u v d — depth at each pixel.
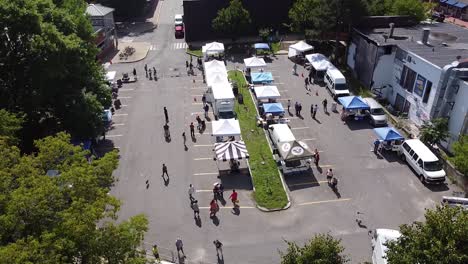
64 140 22.84
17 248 15.58
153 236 27.83
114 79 49.69
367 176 33.44
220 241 27.36
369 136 39.06
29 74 33.44
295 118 42.19
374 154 36.31
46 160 21.20
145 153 36.91
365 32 49.81
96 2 76.25
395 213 29.47
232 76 52.50
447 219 16.77
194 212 29.88
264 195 31.30
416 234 17.14
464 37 47.38
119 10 77.25
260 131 40.16
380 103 45.31
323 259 17.91
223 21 61.47
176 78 52.53
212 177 33.62
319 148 37.19
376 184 32.50
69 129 35.69
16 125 27.92
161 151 37.16
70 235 17.30
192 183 32.91
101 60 58.28
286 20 67.50
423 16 53.62
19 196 17.08
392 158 35.72
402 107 43.69
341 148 37.19
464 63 35.38
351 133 39.53
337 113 43.25
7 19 31.27
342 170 34.22
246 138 38.91
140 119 42.66
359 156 36.06
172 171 34.41
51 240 16.72
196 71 54.66
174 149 37.44
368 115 41.62
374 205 30.28
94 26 60.00
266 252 26.41
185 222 29.02
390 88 45.97
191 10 64.38
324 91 47.88
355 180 32.97
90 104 35.59
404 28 51.72
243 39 66.62
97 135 36.91
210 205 30.17
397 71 44.09
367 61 47.78
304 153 33.28
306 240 27.20
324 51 60.09
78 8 46.03
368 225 28.39
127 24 77.19
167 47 64.12
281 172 34.03
